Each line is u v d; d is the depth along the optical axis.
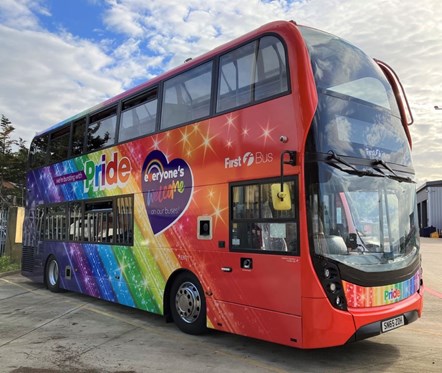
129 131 8.34
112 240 8.56
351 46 6.19
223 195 6.09
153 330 7.03
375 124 5.86
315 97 5.18
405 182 6.07
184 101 7.05
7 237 16.56
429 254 21.38
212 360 5.50
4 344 6.21
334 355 5.67
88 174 9.56
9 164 30.72
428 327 7.13
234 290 5.82
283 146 5.28
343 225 5.11
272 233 5.34
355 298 5.00
